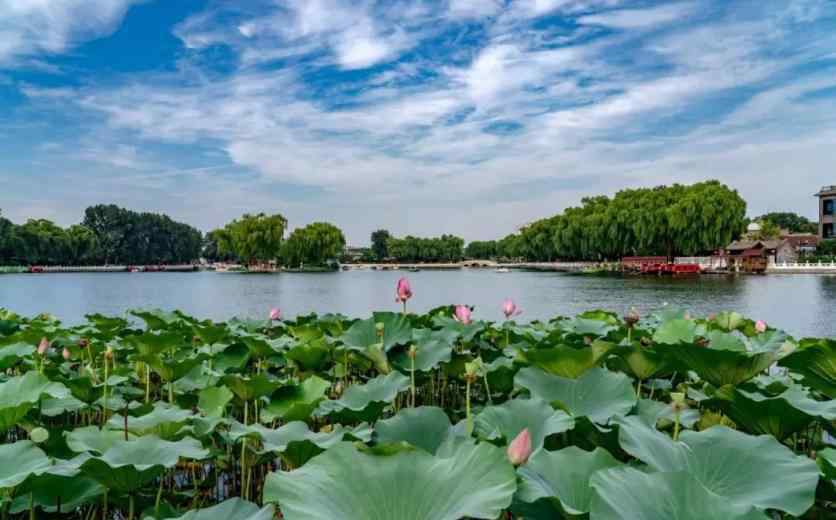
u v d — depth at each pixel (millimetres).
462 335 6402
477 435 3193
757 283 42688
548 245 101188
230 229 98688
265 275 78562
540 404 3348
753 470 2561
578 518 2143
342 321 7625
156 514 2951
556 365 4535
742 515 1883
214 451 3699
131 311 8477
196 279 61031
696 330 6164
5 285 46688
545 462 2506
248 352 5926
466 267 143875
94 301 28375
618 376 3906
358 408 4090
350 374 6754
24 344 5641
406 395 6246
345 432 3350
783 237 84688
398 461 2189
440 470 2143
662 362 4582
